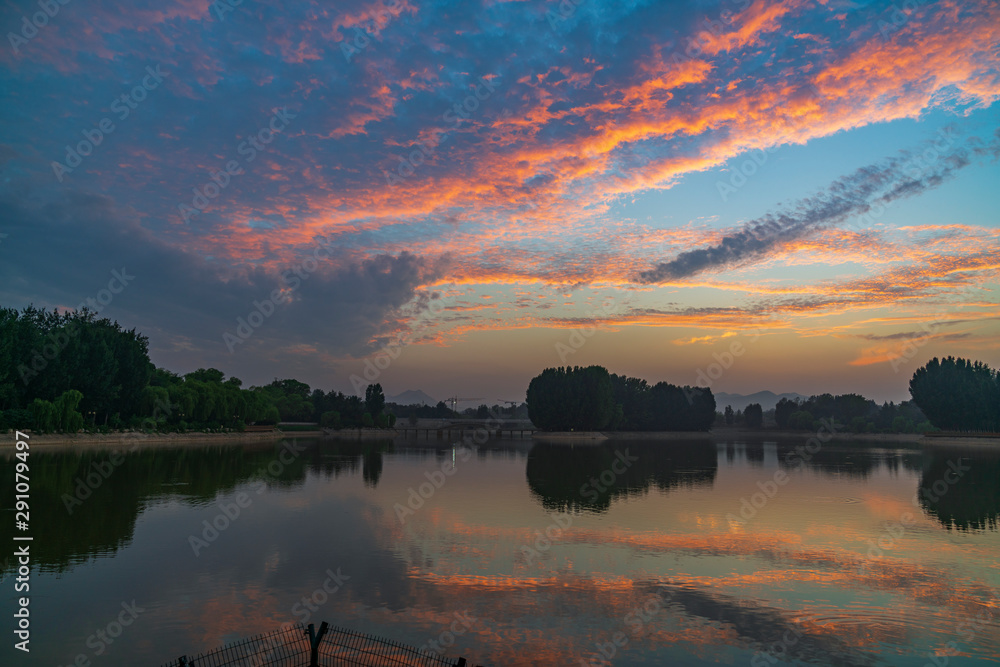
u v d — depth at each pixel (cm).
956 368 13288
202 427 10581
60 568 1958
